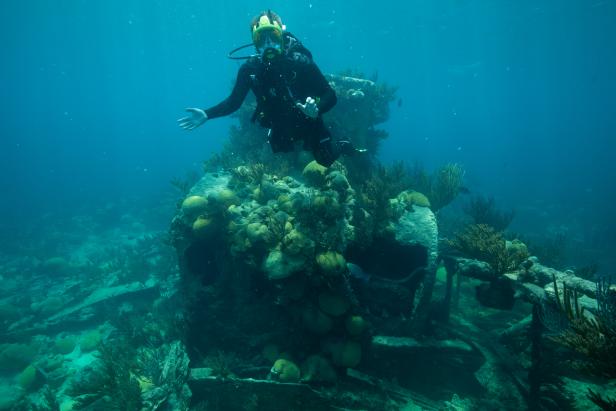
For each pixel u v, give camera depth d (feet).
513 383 20.68
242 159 32.48
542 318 16.62
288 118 12.08
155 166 190.80
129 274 43.78
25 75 314.96
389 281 22.85
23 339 37.93
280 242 19.57
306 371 19.90
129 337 31.42
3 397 30.91
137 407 21.27
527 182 139.13
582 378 18.57
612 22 129.39
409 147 267.39
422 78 324.80
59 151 383.45
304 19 154.61
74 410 22.66
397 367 22.47
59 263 57.88
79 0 122.62
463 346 22.77
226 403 20.58
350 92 32.32
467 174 107.04
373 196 23.98
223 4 139.44
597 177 148.87
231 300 23.21
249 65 12.42
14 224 95.25
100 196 120.67
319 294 20.06
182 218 24.08
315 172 23.54
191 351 24.48
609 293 14.60
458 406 20.20
